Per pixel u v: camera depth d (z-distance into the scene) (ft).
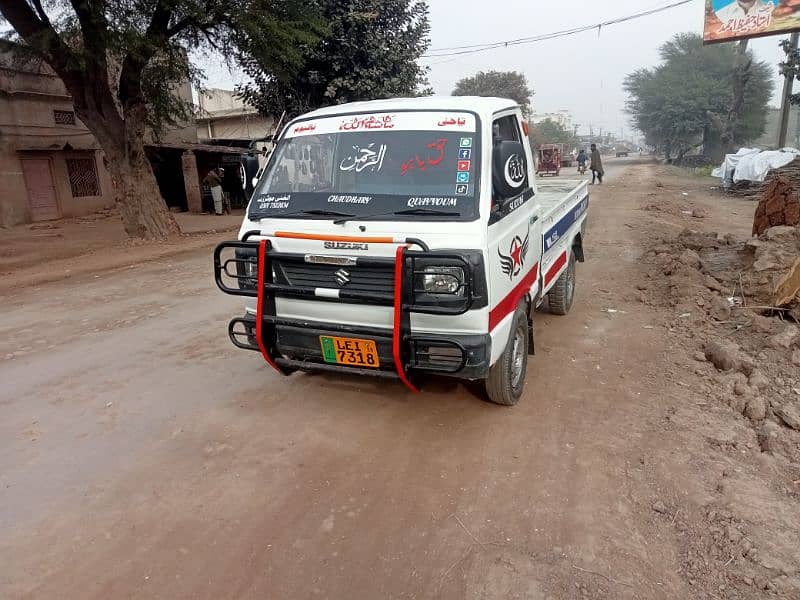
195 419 14.37
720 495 10.83
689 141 173.58
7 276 34.86
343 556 9.55
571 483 11.39
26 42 40.16
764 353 17.03
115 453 12.88
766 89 161.58
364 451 12.69
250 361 18.28
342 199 13.19
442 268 11.57
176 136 82.33
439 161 13.03
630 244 36.14
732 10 62.03
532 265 15.85
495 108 14.38
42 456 12.83
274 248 13.14
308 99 56.29
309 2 47.83
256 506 10.89
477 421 13.93
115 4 38.60
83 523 10.52
